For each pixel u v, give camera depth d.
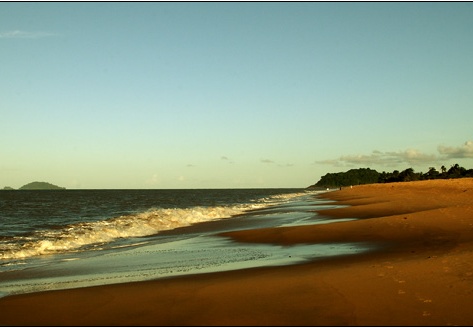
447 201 43.28
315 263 14.38
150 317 8.92
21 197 124.31
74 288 11.99
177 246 21.25
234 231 26.08
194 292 10.58
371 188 109.94
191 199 107.12
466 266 11.56
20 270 15.74
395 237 19.50
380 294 9.52
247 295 10.05
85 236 25.06
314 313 8.58
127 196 138.25
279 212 45.03
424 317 8.05
